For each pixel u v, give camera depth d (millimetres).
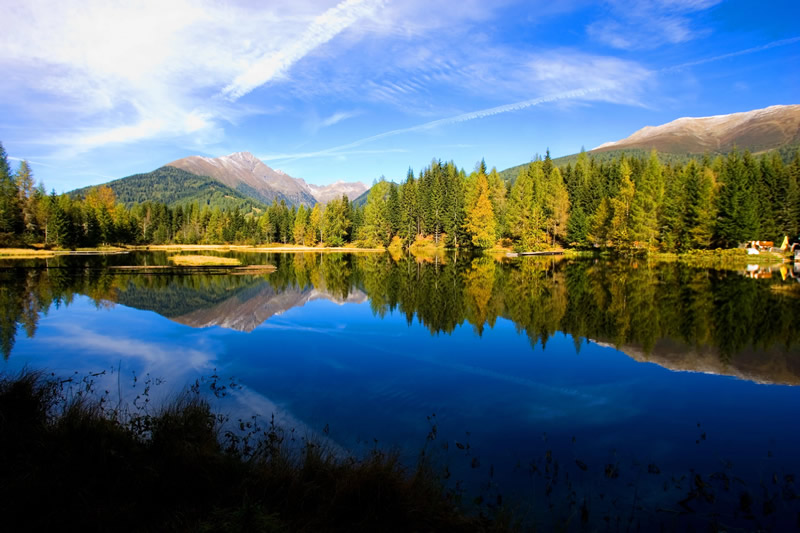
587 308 20156
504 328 16344
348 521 4395
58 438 5570
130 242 100500
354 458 6215
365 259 59906
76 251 69938
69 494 4617
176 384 9758
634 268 40469
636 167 80562
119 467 5105
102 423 5895
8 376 8734
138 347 13320
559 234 70375
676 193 58500
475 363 11742
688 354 12531
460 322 17500
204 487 4887
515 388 9711
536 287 27703
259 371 10852
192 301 22734
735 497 5496
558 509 5164
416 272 39531
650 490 5637
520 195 76625
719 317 17469
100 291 25828
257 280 32781
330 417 7926
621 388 9742
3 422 5922
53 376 10297
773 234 56688
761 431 7523
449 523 4539
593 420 7949
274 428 7328
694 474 6059
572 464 6293
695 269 38656
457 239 81375
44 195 75562
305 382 9984
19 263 44688
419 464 5590
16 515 4273
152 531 4156
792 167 62906
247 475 5156
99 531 4152
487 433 7328
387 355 12516
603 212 63594
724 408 8594
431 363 11719
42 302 21750
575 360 12062
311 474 5121
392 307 21172
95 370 10883
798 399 9070
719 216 55969
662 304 20719
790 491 5625
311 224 105250
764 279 30422
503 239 79875
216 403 8594
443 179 88750
